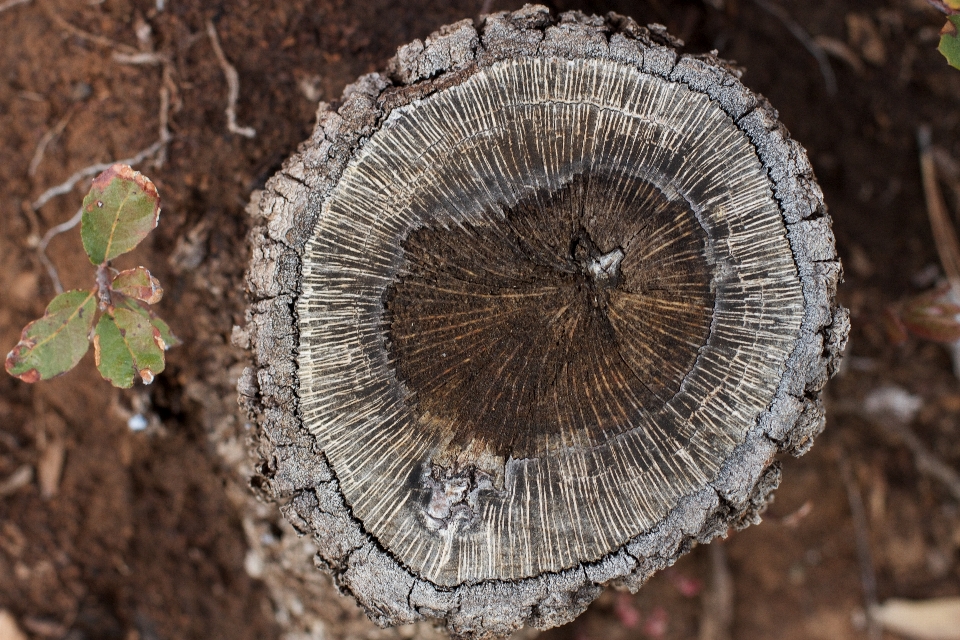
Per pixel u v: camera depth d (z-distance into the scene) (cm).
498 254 63
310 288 63
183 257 71
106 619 77
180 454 74
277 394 63
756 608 80
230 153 71
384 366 63
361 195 63
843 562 80
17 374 63
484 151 63
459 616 63
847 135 79
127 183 63
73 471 76
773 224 63
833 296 63
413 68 63
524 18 63
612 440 63
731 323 63
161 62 71
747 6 76
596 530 63
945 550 80
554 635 78
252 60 71
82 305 64
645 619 80
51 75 72
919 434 80
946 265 79
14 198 74
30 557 77
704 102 63
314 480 63
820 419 64
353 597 64
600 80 63
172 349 72
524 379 63
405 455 63
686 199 63
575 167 63
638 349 63
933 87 79
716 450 63
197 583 76
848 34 78
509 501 63
